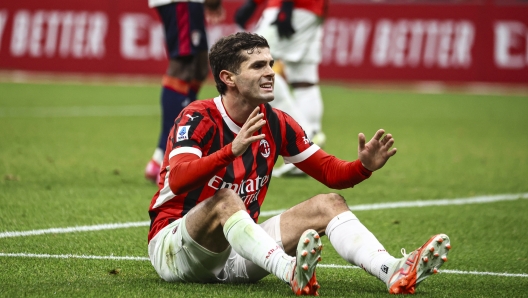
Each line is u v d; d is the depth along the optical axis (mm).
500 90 62531
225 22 62844
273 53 27141
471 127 42562
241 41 11633
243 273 12203
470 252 16047
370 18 63219
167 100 22656
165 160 12242
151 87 61750
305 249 10445
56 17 64875
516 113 50375
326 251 15695
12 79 63750
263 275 12250
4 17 65000
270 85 11742
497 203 22000
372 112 49219
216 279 12219
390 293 11414
